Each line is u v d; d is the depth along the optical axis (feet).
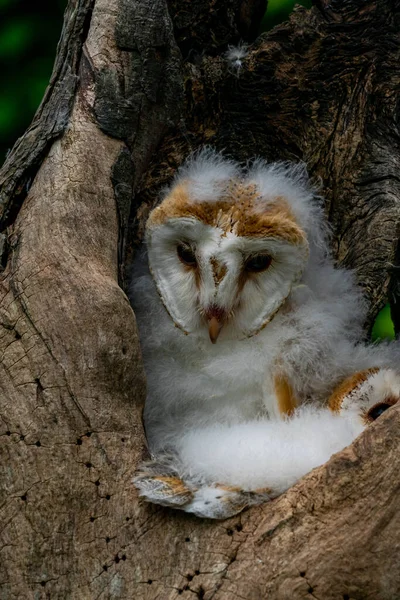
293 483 16.56
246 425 17.93
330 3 23.47
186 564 15.66
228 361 18.74
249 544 15.55
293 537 15.26
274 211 18.07
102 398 16.85
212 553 15.64
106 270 18.21
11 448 16.37
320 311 19.17
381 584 14.83
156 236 18.53
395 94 22.94
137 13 21.02
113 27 20.92
